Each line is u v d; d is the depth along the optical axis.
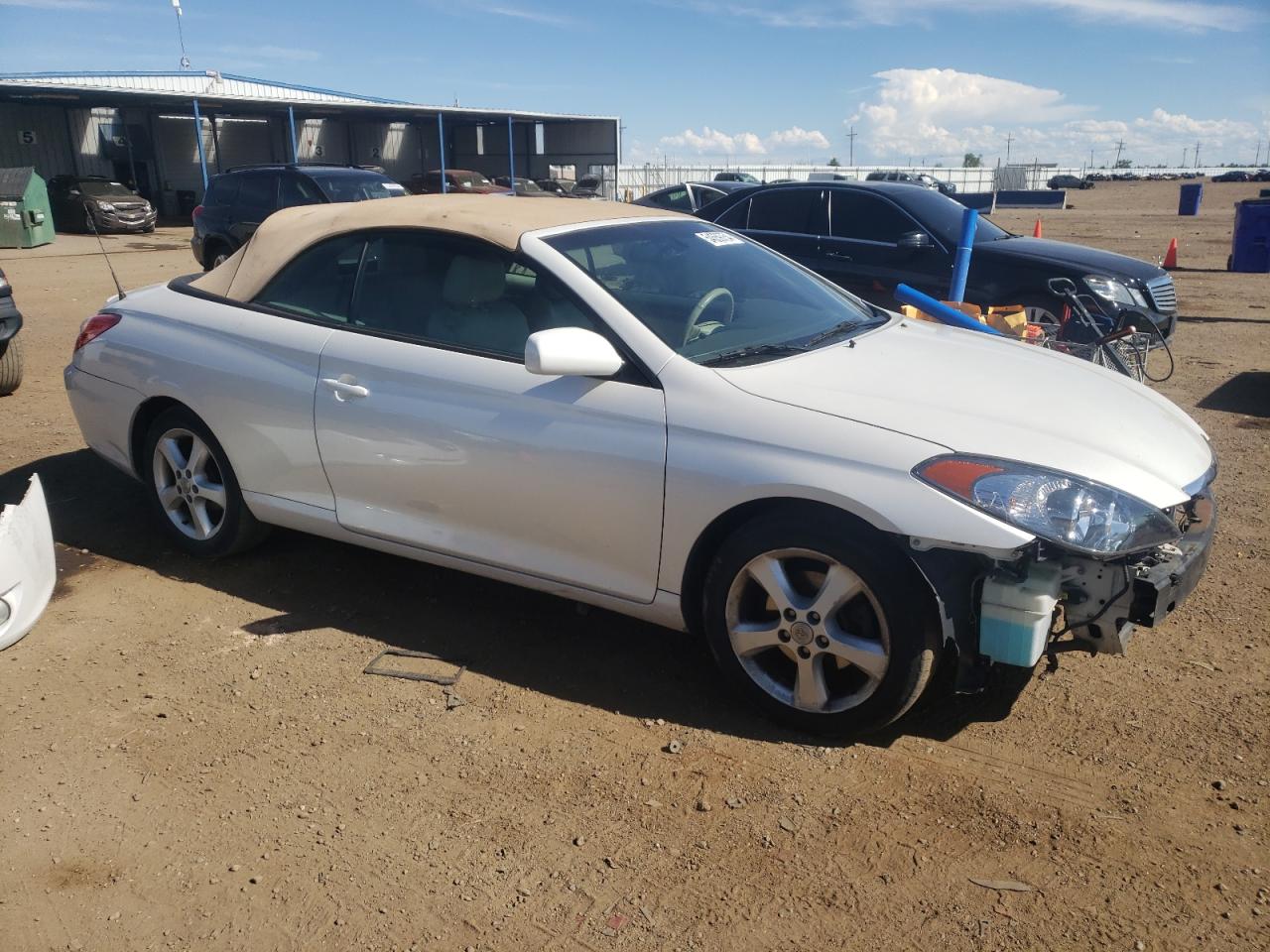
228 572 4.28
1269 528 4.72
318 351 3.77
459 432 3.41
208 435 4.14
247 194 15.67
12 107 33.47
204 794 2.81
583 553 3.29
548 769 2.91
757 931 2.29
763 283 3.90
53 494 5.25
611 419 3.14
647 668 3.48
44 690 3.35
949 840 2.58
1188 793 2.73
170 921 2.35
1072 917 2.31
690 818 2.68
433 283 3.62
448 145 50.25
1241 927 2.26
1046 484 2.70
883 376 3.21
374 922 2.34
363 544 3.84
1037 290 7.83
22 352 7.31
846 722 2.95
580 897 2.41
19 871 2.52
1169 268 17.19
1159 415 3.32
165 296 4.41
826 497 2.79
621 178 50.94
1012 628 2.75
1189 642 3.59
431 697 3.30
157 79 38.16
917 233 8.22
